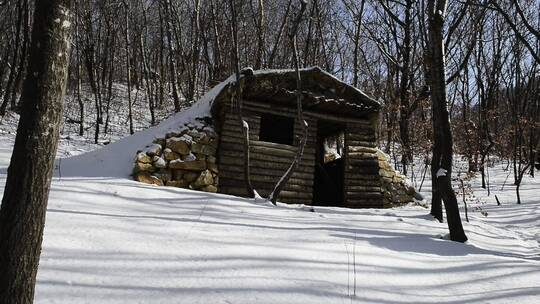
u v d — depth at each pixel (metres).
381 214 8.41
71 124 18.98
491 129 23.92
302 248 4.55
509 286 4.11
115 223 4.81
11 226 2.19
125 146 9.64
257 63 16.05
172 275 3.47
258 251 4.29
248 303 3.08
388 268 4.25
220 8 20.73
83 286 3.12
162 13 25.62
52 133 2.32
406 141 17.00
